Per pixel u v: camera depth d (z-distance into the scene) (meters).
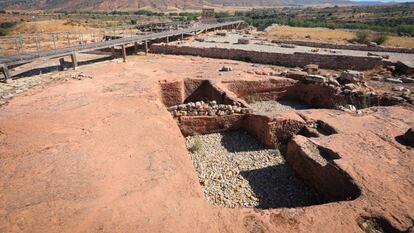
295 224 6.88
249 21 71.06
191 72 22.25
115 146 10.10
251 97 20.38
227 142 14.60
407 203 7.32
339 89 18.39
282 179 11.37
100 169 8.70
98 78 20.58
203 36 43.28
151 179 8.27
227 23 55.00
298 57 26.86
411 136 10.28
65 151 9.70
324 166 9.48
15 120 12.47
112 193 7.61
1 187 7.84
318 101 19.62
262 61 28.67
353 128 11.88
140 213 6.99
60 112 13.47
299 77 20.78
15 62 21.64
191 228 6.66
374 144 10.33
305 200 10.06
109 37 40.72
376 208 7.20
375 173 8.54
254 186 11.08
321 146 10.42
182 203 7.47
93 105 14.27
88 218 6.75
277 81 20.48
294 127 13.41
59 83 19.84
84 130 11.28
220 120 15.27
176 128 13.01
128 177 8.34
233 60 29.41
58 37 47.03
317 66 23.83
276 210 7.39
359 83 19.27
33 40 43.66
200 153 13.59
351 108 15.41
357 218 6.98
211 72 22.23
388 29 55.00
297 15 108.19
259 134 14.33
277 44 35.00
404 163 9.09
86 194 7.55
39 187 7.82
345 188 8.44
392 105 15.77
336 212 7.18
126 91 16.97
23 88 19.23
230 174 11.86
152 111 13.60
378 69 22.95
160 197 7.59
